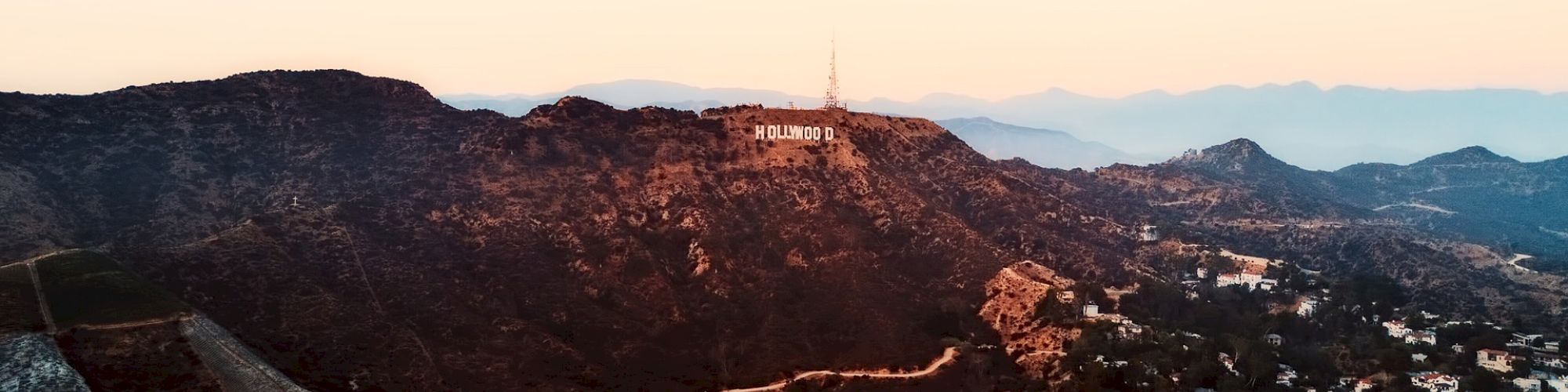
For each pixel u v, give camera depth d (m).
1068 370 191.00
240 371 152.00
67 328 150.12
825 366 196.75
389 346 175.50
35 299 155.62
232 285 181.88
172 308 161.50
